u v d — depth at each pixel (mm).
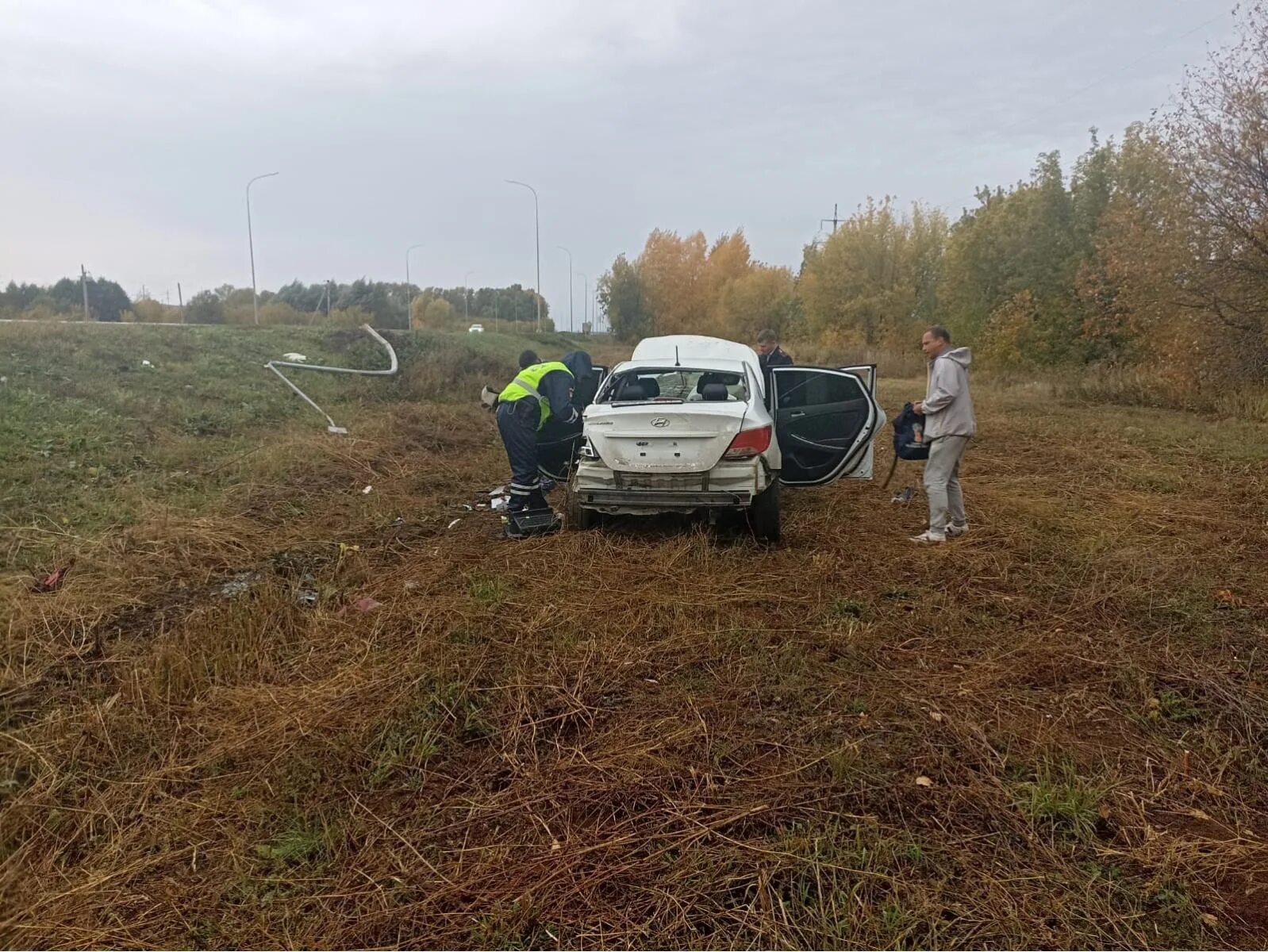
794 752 3059
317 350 14031
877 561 5258
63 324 11859
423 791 2855
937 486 5582
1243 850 2504
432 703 3434
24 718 3281
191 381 10422
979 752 3053
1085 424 10945
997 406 13281
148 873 2445
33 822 2625
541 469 7086
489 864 2467
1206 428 10250
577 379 7215
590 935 2188
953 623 4242
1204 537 5586
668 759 3014
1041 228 19484
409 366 14266
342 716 3311
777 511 5641
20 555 4906
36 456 6699
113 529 5527
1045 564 5152
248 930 2225
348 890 2369
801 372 6406
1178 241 13125
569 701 3457
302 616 4359
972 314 22156
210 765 2979
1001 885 2357
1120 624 4223
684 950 2129
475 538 6020
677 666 3797
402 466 8555
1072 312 18844
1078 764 2984
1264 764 2986
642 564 5246
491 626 4227
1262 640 3973
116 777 2918
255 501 6668
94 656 3869
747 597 4645
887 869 2428
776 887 2361
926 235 28062
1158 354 14688
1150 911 2270
